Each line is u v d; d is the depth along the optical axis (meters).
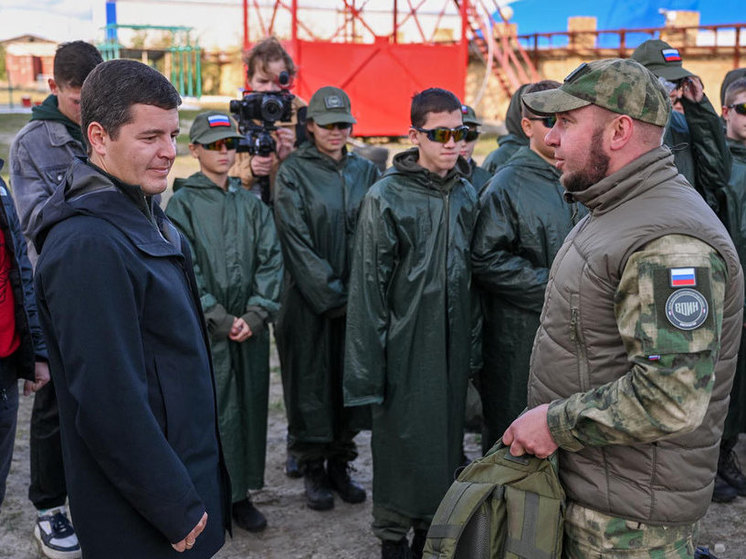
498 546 1.82
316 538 3.30
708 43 16.06
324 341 3.53
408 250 2.85
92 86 1.70
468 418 3.50
